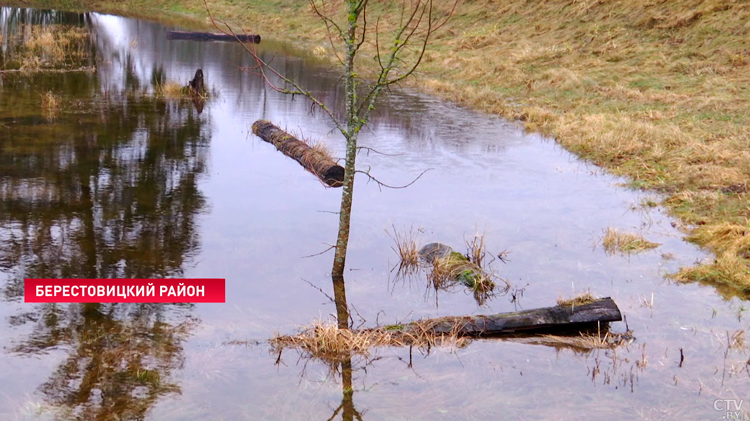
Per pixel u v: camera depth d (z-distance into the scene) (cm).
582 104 1580
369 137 1323
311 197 945
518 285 671
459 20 2778
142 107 1546
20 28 3119
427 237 795
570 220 864
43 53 2353
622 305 625
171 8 4656
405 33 2745
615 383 497
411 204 921
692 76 1662
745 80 1554
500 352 547
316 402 470
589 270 707
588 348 552
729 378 503
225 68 2225
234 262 711
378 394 482
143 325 573
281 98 1747
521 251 759
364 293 650
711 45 1800
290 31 3416
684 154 1106
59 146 1161
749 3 1858
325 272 695
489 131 1404
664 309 617
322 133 1346
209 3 4459
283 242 772
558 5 2477
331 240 783
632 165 1110
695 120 1315
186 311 602
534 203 935
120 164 1073
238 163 1112
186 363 516
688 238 798
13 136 1212
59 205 867
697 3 1989
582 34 2166
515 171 1101
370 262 725
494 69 2017
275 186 992
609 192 990
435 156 1188
